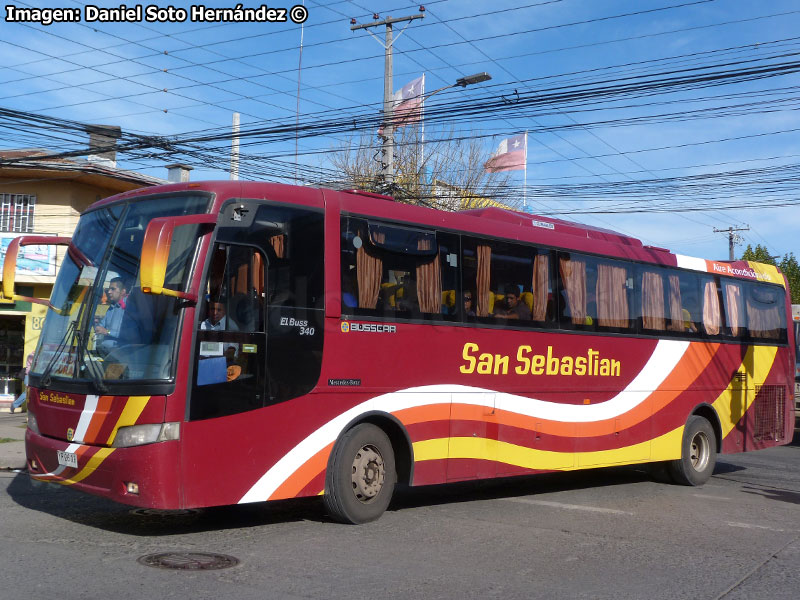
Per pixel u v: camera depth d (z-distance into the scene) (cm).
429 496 1049
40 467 752
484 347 941
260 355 735
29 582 562
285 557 664
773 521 927
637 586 621
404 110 1978
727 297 1351
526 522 870
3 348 2217
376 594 570
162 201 751
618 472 1384
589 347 1080
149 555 652
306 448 764
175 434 671
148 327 695
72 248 808
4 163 1947
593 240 1122
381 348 834
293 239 774
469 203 2841
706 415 1293
